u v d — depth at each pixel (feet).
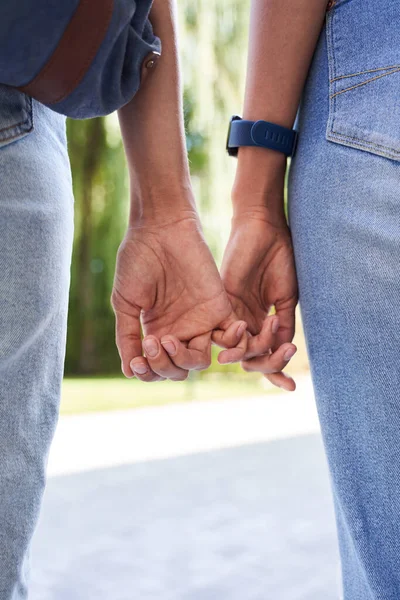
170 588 6.63
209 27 25.96
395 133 2.40
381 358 2.44
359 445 2.53
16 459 2.07
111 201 29.09
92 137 28.91
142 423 18.52
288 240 3.16
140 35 2.17
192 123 25.79
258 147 3.00
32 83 1.96
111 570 7.06
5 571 2.06
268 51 2.86
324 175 2.62
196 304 2.97
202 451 13.64
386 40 2.49
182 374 2.92
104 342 31.65
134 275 2.96
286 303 3.17
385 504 2.45
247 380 33.76
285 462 12.45
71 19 1.86
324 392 2.67
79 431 16.98
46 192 2.10
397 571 2.44
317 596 6.44
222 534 8.21
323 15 2.74
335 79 2.63
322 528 8.43
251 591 6.56
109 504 9.52
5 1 1.75
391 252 2.39
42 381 2.19
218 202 25.77
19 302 2.01
